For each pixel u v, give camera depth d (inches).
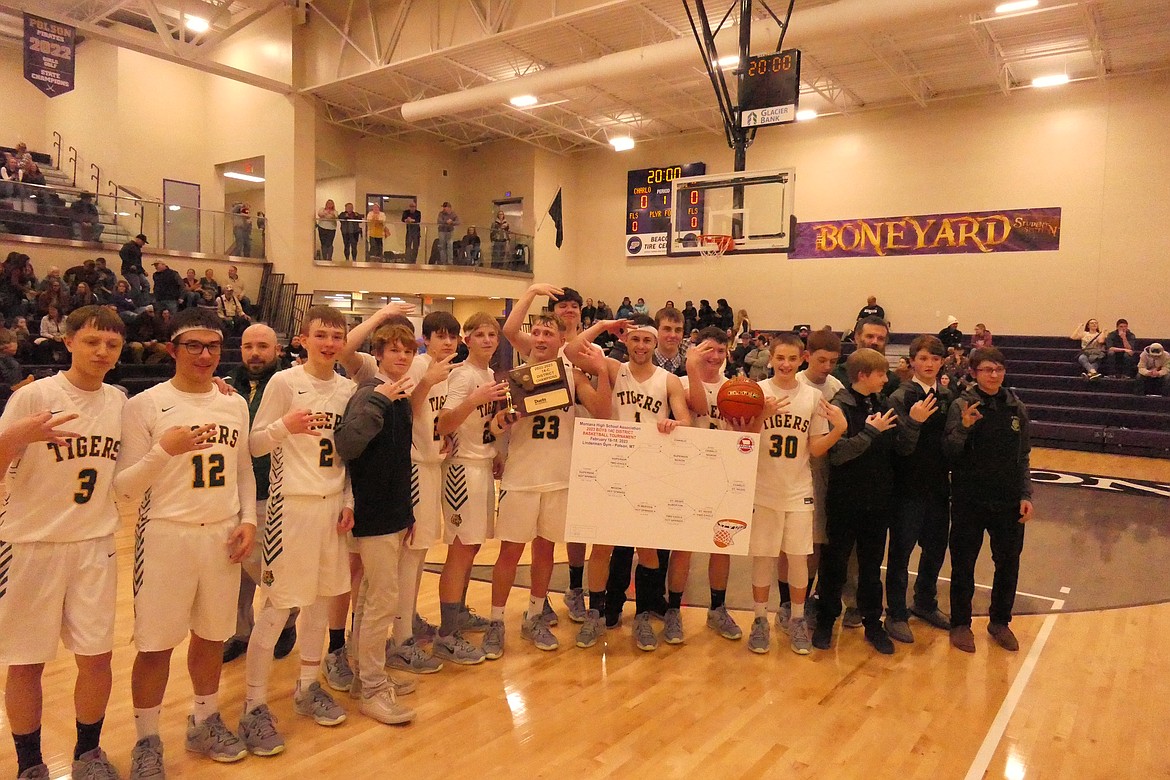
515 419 130.5
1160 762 103.3
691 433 132.3
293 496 103.6
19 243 441.1
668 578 149.6
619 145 649.0
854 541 143.2
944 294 552.1
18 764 90.3
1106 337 468.8
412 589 130.6
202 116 617.3
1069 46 453.1
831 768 100.3
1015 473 142.7
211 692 101.7
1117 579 193.0
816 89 530.0
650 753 103.2
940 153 549.6
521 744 105.0
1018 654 141.8
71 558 87.7
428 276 606.5
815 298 606.2
